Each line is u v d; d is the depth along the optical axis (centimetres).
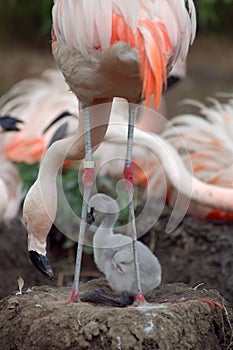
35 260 776
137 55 660
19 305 732
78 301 728
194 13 728
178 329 682
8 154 1234
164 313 688
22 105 1369
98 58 681
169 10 690
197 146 1252
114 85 699
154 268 777
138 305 716
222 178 1223
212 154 1238
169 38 680
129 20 664
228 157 1232
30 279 1126
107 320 676
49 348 685
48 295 766
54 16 709
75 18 684
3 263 1127
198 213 1199
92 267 1158
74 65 701
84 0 677
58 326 687
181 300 750
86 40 680
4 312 738
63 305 712
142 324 674
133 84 695
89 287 820
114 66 677
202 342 708
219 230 1179
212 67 2323
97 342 673
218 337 746
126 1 670
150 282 774
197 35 2508
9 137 1285
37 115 1308
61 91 1358
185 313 699
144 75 655
